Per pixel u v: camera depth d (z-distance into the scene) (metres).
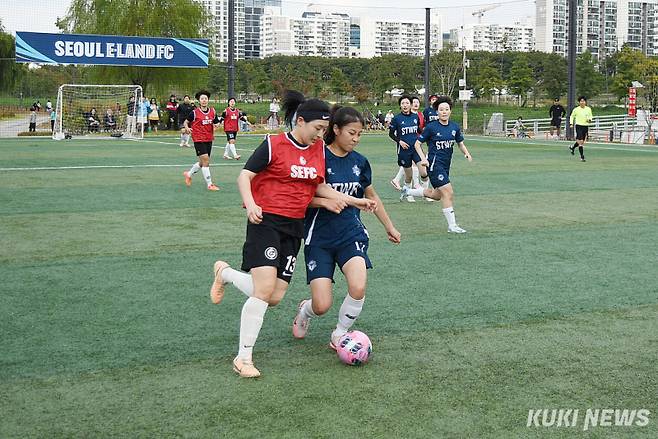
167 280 6.99
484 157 22.20
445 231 9.76
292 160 4.66
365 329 5.57
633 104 35.84
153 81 39.31
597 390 4.40
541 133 37.97
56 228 9.68
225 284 5.17
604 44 108.50
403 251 8.43
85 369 4.70
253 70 64.25
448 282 7.00
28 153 22.69
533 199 12.83
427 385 4.46
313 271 4.94
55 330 5.48
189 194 13.15
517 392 4.36
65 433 3.80
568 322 5.76
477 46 135.12
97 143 28.45
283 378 4.57
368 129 43.78
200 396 4.28
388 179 16.11
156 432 3.81
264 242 4.65
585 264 7.78
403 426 3.88
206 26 40.97
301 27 146.38
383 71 62.59
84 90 35.00
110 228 9.70
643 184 15.01
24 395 4.28
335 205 4.78
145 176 16.00
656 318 5.87
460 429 3.86
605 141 32.66
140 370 4.69
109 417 3.99
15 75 47.88
